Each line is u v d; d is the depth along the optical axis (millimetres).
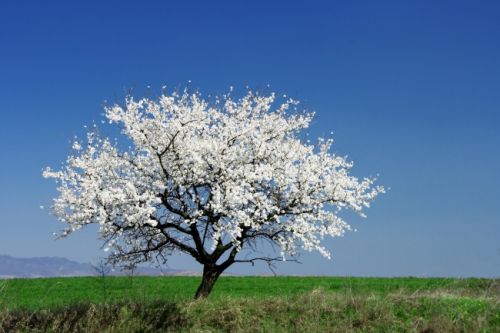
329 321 16516
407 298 18266
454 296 19062
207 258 21094
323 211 22328
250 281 39688
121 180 21141
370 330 16016
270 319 16719
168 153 21391
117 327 15375
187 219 20422
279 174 22031
